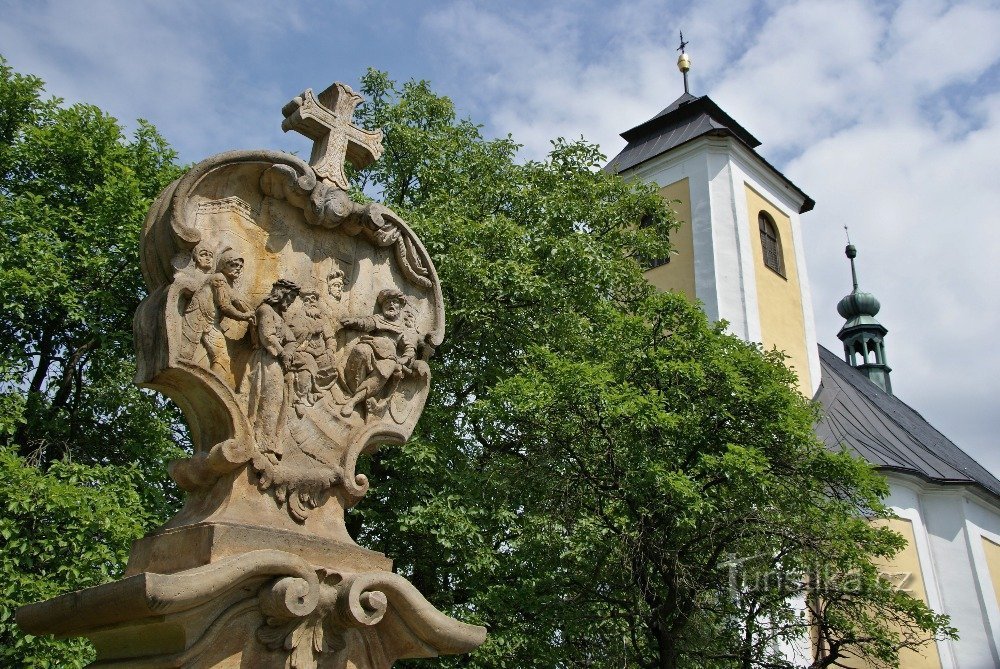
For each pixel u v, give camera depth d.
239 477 4.78
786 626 13.53
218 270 4.98
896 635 13.76
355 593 4.67
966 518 25.84
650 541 11.70
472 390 15.41
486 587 12.73
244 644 4.33
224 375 4.87
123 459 13.55
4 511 10.76
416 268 6.11
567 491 12.20
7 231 13.09
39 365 14.32
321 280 5.57
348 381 5.53
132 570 4.68
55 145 14.28
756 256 27.47
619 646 12.70
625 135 31.22
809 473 12.77
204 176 5.02
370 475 14.04
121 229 12.99
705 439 12.48
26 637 10.16
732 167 27.69
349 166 17.06
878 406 30.59
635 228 19.70
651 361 12.99
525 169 18.08
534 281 14.65
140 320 4.77
